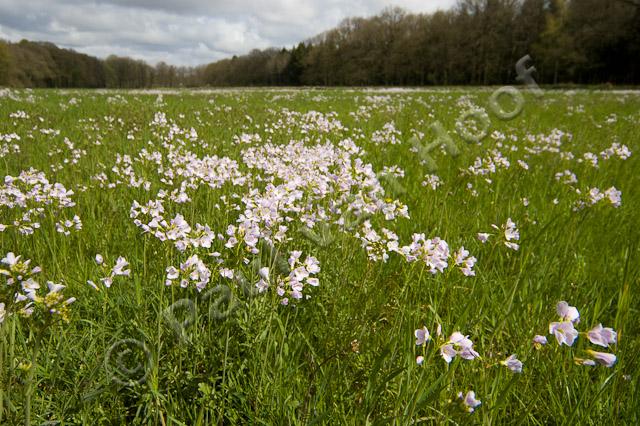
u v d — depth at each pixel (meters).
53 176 5.43
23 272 1.86
